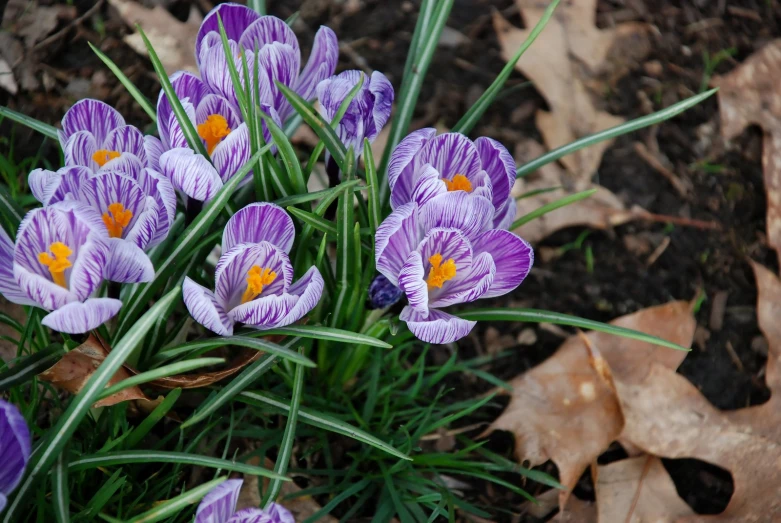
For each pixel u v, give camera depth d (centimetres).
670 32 85
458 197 61
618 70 83
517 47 82
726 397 75
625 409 73
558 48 82
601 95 82
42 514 61
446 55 83
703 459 72
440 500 68
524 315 64
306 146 78
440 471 70
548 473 72
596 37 83
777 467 72
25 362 60
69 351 61
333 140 63
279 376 71
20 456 57
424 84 82
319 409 70
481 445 72
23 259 58
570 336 76
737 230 80
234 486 57
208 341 61
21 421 56
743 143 83
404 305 67
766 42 86
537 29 66
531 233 78
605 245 79
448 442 72
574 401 72
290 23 71
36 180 60
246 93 62
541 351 76
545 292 77
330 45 65
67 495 59
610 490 71
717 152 82
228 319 61
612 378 72
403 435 70
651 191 80
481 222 61
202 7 81
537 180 79
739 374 76
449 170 63
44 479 61
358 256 64
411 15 84
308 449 70
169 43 80
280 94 64
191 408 69
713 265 79
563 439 71
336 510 69
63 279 58
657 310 75
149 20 80
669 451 72
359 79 62
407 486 69
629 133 82
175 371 58
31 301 59
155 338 63
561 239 79
